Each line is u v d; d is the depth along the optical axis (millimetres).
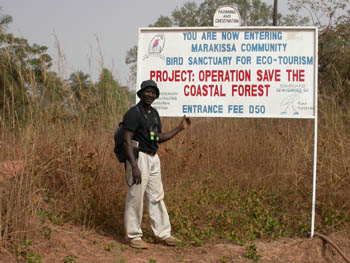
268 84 5125
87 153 5859
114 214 5402
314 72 5051
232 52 5184
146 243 4770
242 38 5168
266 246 4512
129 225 4551
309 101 5059
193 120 8648
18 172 4406
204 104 5203
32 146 4988
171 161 7039
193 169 7371
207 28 5195
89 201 5352
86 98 6332
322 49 13344
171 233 5109
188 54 5230
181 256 4340
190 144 7754
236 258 4270
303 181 6137
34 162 5160
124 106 6832
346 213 5246
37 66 5398
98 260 4098
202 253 4430
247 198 6113
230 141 8078
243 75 5164
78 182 5352
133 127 4383
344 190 5625
